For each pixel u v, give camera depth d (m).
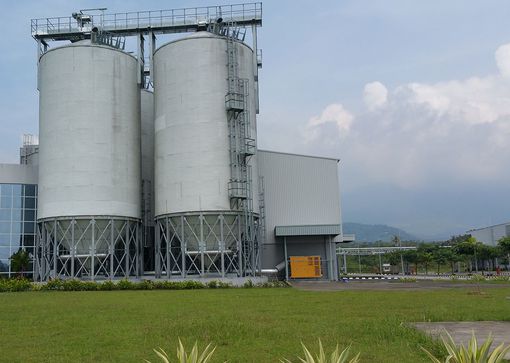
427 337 12.81
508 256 90.25
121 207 46.88
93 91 47.16
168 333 14.41
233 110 45.75
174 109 46.25
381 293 30.92
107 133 47.09
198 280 42.09
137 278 46.12
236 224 44.88
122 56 49.19
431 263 104.25
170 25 52.28
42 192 47.03
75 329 15.66
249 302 24.94
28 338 13.99
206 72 45.94
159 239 46.56
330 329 14.73
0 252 51.41
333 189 54.91
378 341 12.68
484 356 6.02
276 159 54.44
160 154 47.09
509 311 19.34
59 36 53.19
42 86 48.69
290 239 53.66
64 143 46.25
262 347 12.22
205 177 44.59
